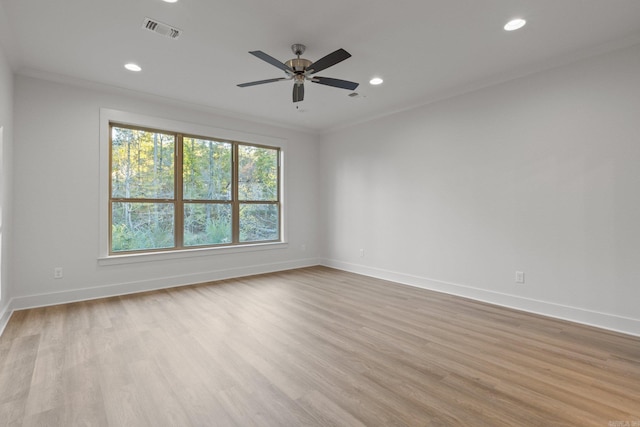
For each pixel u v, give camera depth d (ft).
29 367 7.22
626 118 9.21
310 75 9.39
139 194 14.03
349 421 5.44
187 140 15.37
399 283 15.39
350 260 18.25
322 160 20.07
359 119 17.26
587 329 9.56
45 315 10.62
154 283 14.06
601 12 7.91
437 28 8.64
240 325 9.86
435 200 14.07
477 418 5.52
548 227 10.75
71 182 12.09
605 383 6.64
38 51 9.87
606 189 9.58
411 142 15.06
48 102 11.63
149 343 8.52
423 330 9.49
